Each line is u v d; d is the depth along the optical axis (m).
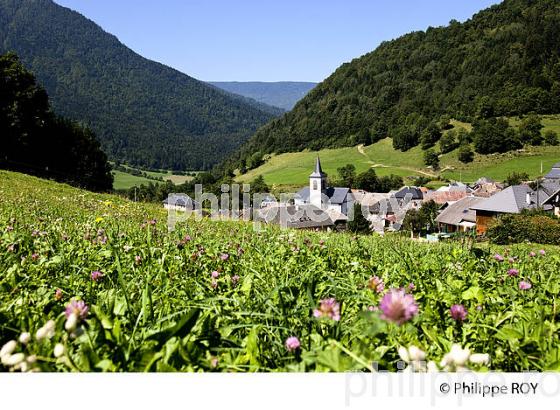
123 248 5.68
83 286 4.19
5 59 57.06
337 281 4.34
